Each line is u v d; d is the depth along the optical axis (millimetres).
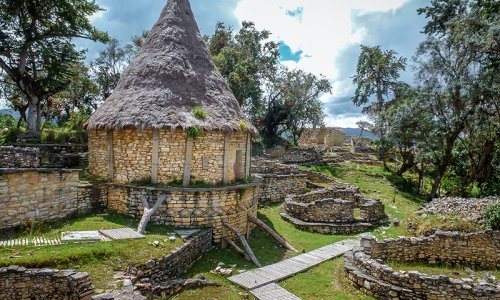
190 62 15719
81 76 36875
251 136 16812
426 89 24516
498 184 23984
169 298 8789
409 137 28641
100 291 7770
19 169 10602
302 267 11875
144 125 13156
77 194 13180
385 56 42406
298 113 45375
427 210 14438
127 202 13633
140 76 14945
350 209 17844
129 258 9367
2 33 22797
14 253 8656
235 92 35469
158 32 16312
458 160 28625
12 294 7590
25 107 34219
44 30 25031
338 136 60219
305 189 24562
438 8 27719
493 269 11469
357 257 10977
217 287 9805
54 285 7699
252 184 15086
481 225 12344
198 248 12062
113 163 14477
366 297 9648
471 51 21719
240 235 13023
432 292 9000
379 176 32406
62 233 10617
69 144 22594
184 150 13688
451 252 11859
